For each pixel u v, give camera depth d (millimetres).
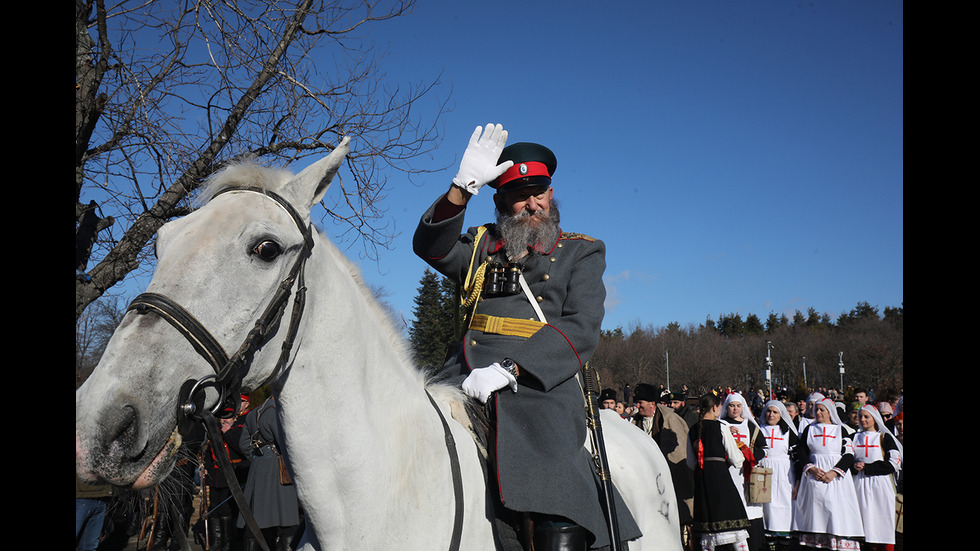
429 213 2545
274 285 1807
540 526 2277
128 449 1543
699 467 7660
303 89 6891
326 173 2021
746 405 9391
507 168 2500
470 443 2377
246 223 1769
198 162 5938
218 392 1688
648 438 3703
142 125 5914
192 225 1759
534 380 2410
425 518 2098
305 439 1957
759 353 80812
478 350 2561
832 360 73250
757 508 8766
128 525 6898
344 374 2018
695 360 77875
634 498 3117
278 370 1858
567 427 2422
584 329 2498
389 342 2311
